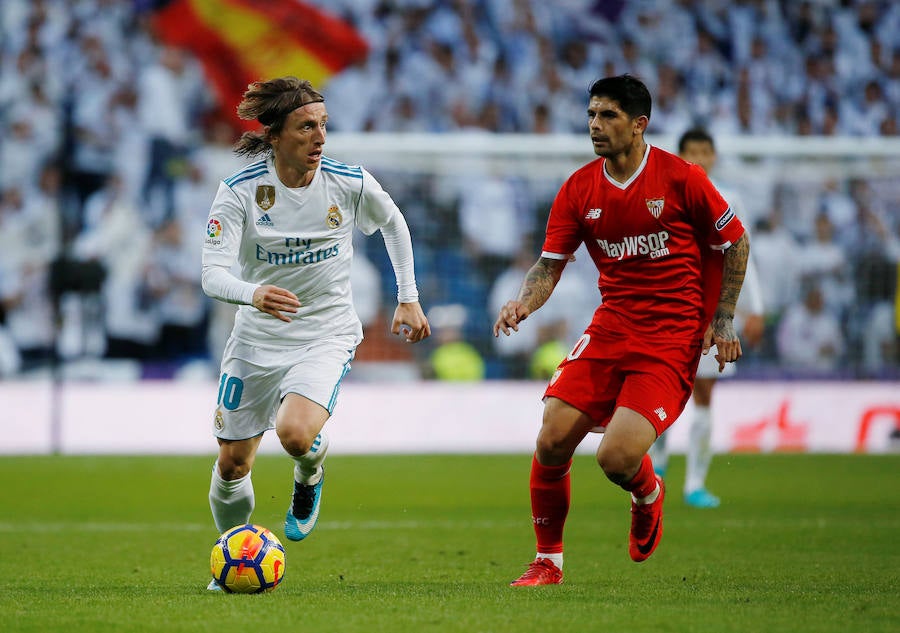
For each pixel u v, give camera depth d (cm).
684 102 6975
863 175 5409
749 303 3384
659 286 1948
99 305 5341
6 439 4853
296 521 2069
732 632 1452
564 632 1448
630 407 1886
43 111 6269
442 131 6719
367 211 2048
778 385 5003
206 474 4191
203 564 2312
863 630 1473
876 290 5469
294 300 1842
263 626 1488
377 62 6844
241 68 6644
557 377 1977
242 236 1989
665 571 2191
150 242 5681
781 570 2194
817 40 7262
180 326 5622
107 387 4944
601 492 3809
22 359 5575
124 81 6456
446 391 5028
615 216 1939
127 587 1950
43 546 2608
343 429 4959
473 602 1697
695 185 1909
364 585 1958
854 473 4253
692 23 7219
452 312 5425
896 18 7350
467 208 5469
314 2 6794
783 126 7019
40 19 6569
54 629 1490
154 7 6650
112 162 6131
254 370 2016
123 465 4456
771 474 4225
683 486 3919
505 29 7044
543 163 5394
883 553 2461
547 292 2017
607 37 7138
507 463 4588
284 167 1956
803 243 5456
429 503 3509
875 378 5362
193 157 5984
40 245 5847
